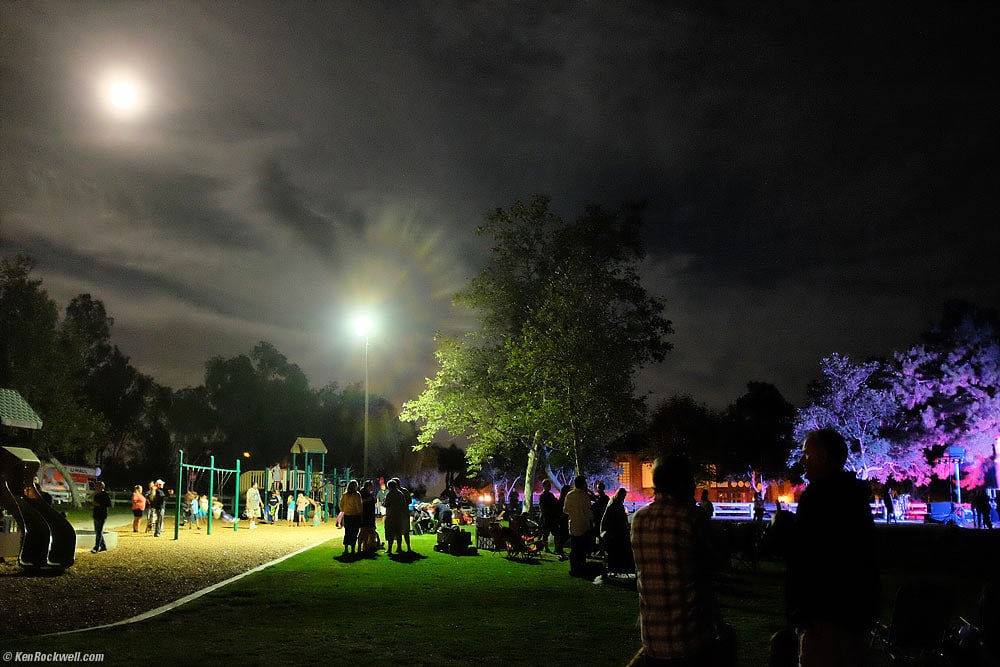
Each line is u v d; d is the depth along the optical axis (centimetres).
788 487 8250
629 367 3155
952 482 5619
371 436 8300
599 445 5797
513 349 3222
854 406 5522
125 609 1205
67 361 4816
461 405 3759
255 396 8269
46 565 1603
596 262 3438
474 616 1226
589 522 1805
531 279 3831
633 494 7294
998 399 4975
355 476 7356
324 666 863
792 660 624
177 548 2262
